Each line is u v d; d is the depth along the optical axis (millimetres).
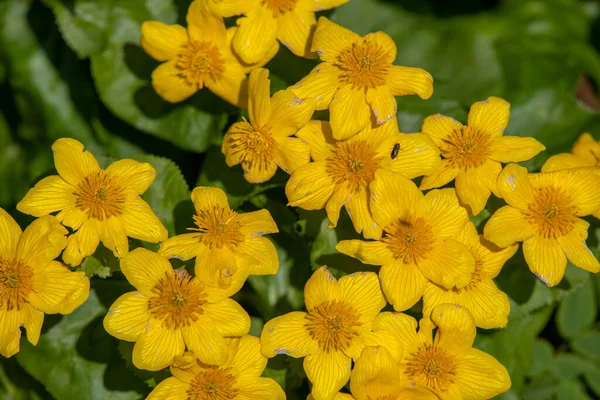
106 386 549
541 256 525
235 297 563
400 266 521
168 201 557
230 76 550
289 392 546
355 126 529
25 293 514
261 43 547
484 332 565
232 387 517
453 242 521
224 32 547
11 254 518
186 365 507
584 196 532
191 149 576
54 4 575
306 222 544
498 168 535
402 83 533
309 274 559
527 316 564
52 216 515
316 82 532
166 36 550
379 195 521
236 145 533
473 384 521
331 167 528
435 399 512
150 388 549
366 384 511
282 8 546
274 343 515
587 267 525
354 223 523
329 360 517
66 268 518
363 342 519
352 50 530
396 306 517
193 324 515
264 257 520
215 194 521
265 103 523
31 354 550
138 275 515
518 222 527
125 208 527
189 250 518
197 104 575
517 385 567
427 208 525
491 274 529
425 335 521
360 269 542
